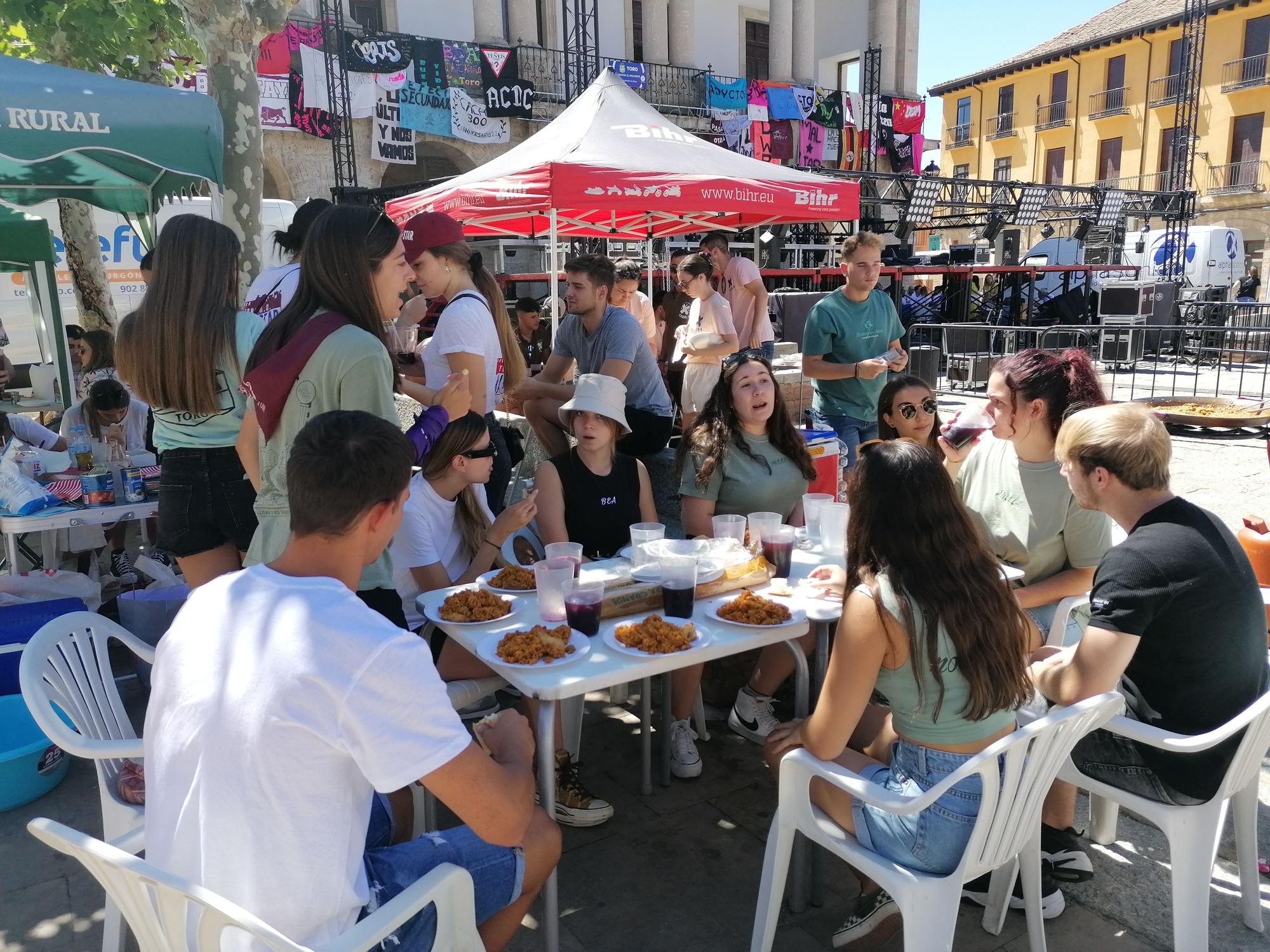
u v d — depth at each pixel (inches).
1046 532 109.0
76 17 232.8
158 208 236.8
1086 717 74.5
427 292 137.6
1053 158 1419.8
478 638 89.0
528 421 191.0
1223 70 1188.5
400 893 60.0
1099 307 735.1
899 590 73.1
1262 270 1186.0
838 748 77.2
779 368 248.5
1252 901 91.4
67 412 204.4
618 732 136.9
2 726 124.6
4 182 210.5
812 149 822.5
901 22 900.6
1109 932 92.0
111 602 151.9
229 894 52.3
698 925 93.9
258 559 90.8
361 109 613.6
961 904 97.0
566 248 513.3
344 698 51.5
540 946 90.7
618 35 778.8
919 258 744.3
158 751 55.1
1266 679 85.4
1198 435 383.9
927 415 126.3
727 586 103.1
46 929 94.3
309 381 86.0
